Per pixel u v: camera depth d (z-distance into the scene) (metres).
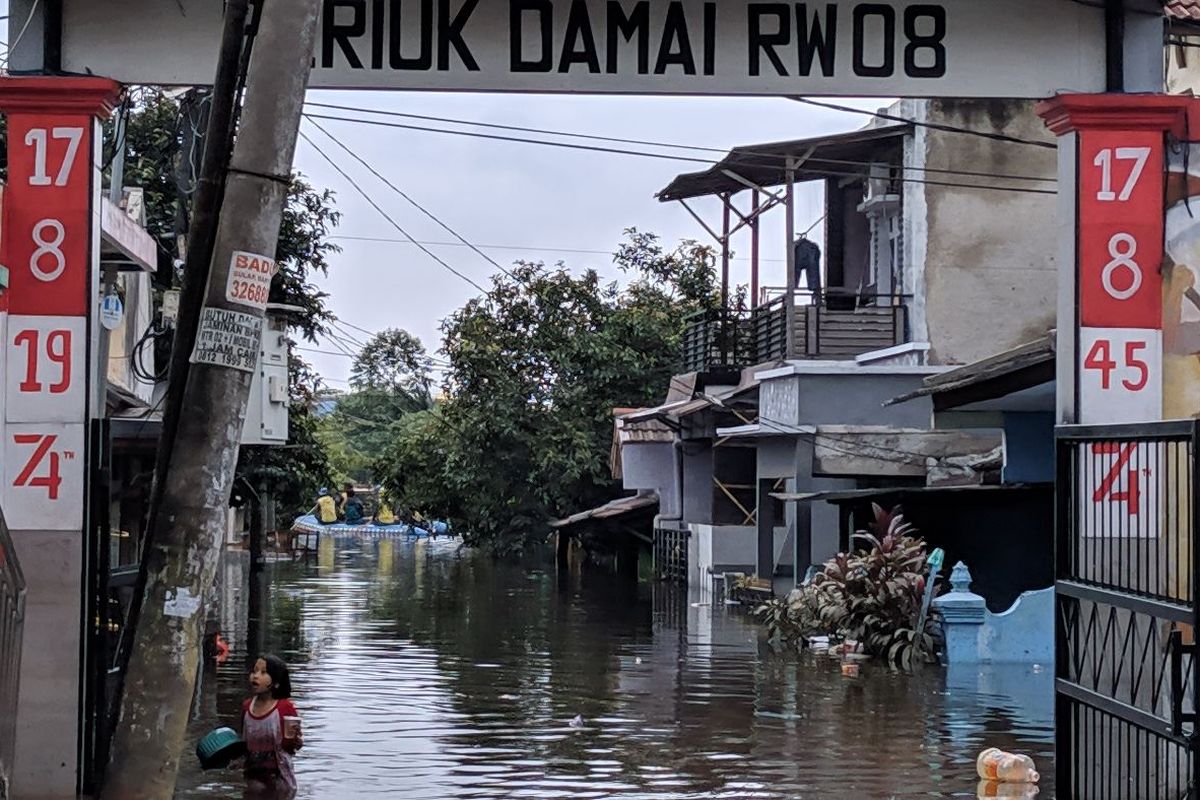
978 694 15.23
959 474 23.30
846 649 18.84
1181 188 9.50
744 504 31.16
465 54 9.47
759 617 24.38
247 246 7.09
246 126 7.13
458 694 15.10
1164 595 8.38
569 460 40.56
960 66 9.59
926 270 24.92
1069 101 9.47
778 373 25.52
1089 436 8.75
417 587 31.80
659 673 17.02
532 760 11.39
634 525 38.78
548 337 41.50
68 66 9.24
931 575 18.39
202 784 10.38
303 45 7.21
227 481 7.05
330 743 12.09
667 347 41.78
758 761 11.41
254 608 25.42
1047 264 24.95
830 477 24.34
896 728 13.03
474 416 41.59
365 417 88.75
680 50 9.52
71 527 9.12
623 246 44.31
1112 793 9.05
